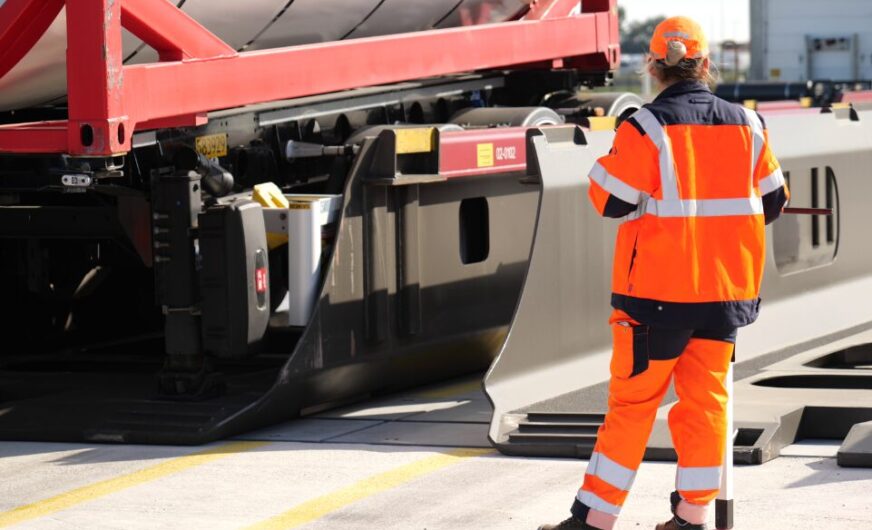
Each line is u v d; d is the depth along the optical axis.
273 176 11.40
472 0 13.16
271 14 10.65
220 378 9.38
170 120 9.16
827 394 8.80
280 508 7.23
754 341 10.84
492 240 10.99
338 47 10.37
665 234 6.18
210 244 8.97
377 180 9.54
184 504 7.36
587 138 9.97
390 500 7.31
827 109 12.95
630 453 6.31
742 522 6.65
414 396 10.29
